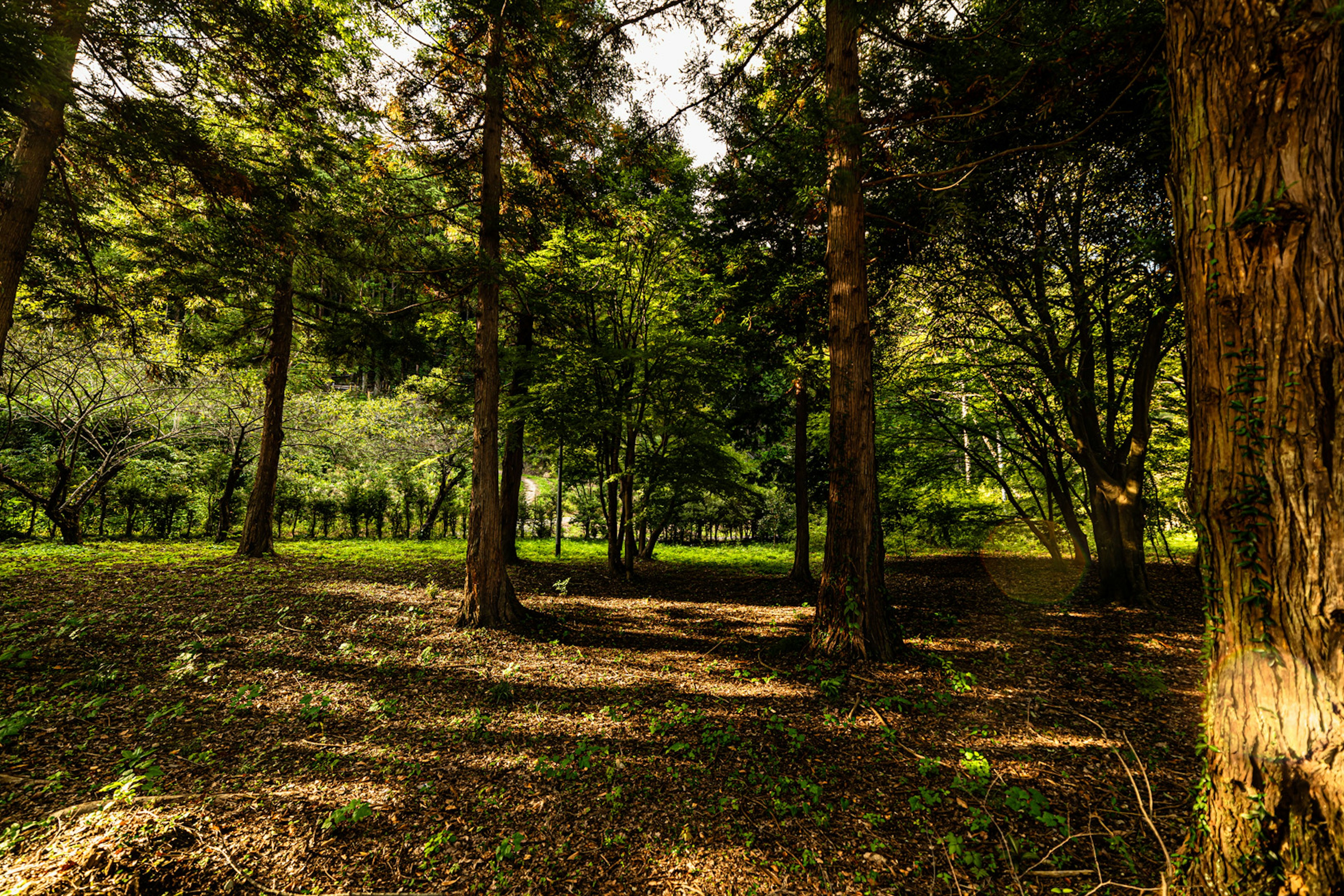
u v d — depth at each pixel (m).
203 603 8.00
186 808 3.07
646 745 4.15
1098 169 7.63
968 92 5.87
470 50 7.45
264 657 5.86
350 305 12.58
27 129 5.57
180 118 6.09
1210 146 1.90
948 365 11.25
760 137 7.54
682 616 8.80
